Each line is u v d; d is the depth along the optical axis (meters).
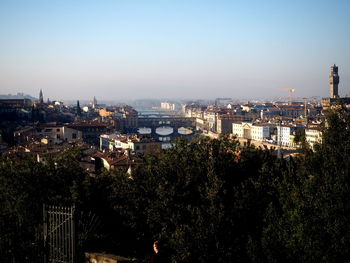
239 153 54.38
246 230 40.91
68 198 52.53
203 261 38.25
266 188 43.22
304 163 37.69
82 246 41.44
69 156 83.81
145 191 49.50
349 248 30.36
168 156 52.88
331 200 32.34
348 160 33.94
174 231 41.75
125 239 53.03
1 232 31.11
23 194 50.03
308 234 31.59
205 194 43.22
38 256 30.69
